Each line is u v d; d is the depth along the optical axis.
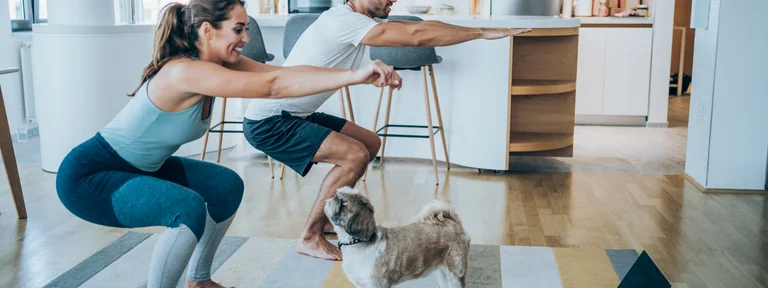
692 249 3.60
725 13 4.49
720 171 4.65
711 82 4.59
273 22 5.37
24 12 6.97
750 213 4.21
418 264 2.58
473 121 5.21
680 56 9.12
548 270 3.25
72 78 5.06
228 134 6.09
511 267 3.29
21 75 6.55
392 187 4.82
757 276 3.24
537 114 5.71
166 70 2.33
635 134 6.79
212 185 2.68
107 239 3.73
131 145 2.41
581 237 3.78
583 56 7.23
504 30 2.83
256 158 5.72
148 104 2.36
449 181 4.98
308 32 3.26
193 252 2.61
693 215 4.18
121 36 5.15
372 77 2.23
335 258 3.35
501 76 5.08
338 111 5.61
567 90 5.32
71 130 5.12
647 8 7.29
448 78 5.27
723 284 3.15
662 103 7.21
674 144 6.30
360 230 2.43
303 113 3.38
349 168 3.26
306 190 4.72
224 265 3.31
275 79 2.27
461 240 2.67
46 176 5.11
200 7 2.36
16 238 3.76
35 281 3.17
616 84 7.24
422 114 5.46
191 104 2.37
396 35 3.00
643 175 5.15
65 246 3.63
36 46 5.14
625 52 7.18
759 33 4.50
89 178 2.39
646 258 2.59
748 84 4.54
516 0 6.81
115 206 2.38
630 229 3.92
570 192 4.70
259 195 4.60
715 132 4.61
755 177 4.63
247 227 3.92
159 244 2.35
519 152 5.49
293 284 3.09
